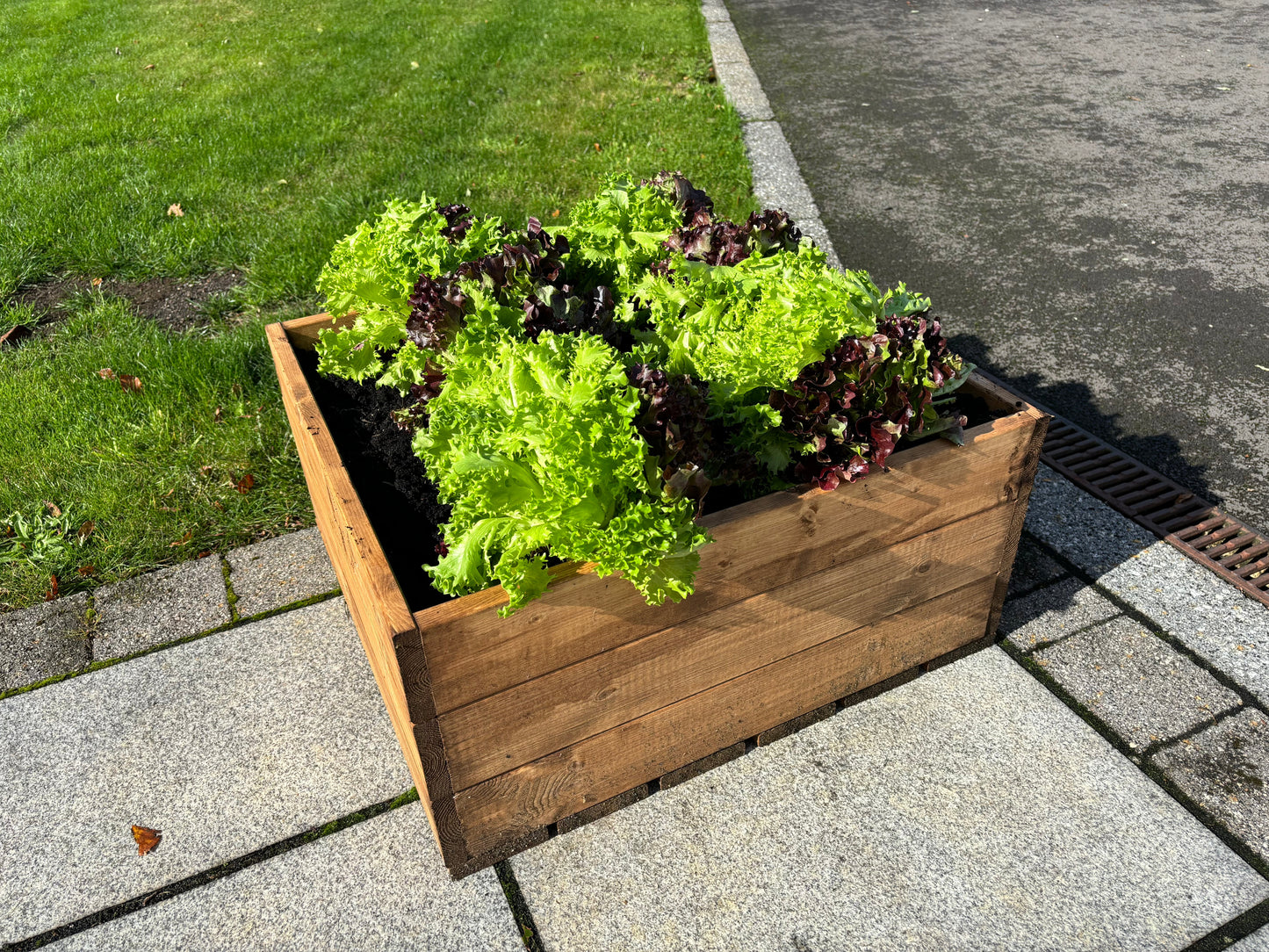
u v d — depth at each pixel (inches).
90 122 286.2
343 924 84.6
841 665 99.4
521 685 78.2
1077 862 87.4
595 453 70.4
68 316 187.2
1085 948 80.5
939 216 221.9
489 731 79.4
